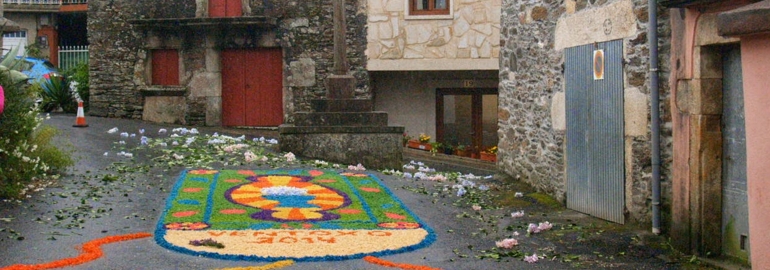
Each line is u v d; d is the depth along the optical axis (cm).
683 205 764
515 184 1167
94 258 686
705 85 737
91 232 782
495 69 1861
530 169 1132
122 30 1998
